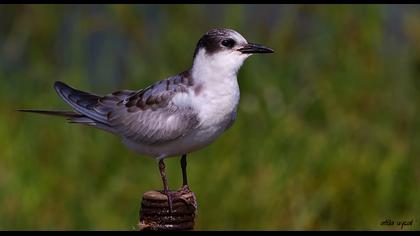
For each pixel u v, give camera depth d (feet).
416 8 50.70
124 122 31.89
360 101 47.60
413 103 47.50
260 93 47.14
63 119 46.85
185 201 28.25
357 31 49.24
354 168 44.11
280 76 48.24
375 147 45.73
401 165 44.70
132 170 44.75
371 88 47.93
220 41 30.53
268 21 50.83
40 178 44.68
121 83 51.49
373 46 48.93
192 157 43.75
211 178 42.96
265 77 47.83
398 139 46.24
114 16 51.78
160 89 31.35
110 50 52.21
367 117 47.09
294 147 44.78
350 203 43.70
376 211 43.68
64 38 53.31
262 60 48.49
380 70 48.47
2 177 44.65
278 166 43.98
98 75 51.96
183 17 50.96
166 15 51.31
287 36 49.96
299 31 50.55
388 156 45.03
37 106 49.21
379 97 47.73
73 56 51.88
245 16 50.96
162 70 49.01
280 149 44.68
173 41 49.98
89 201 43.91
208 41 30.66
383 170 44.24
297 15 50.65
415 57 48.91
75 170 45.03
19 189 44.09
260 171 43.70
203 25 50.75
